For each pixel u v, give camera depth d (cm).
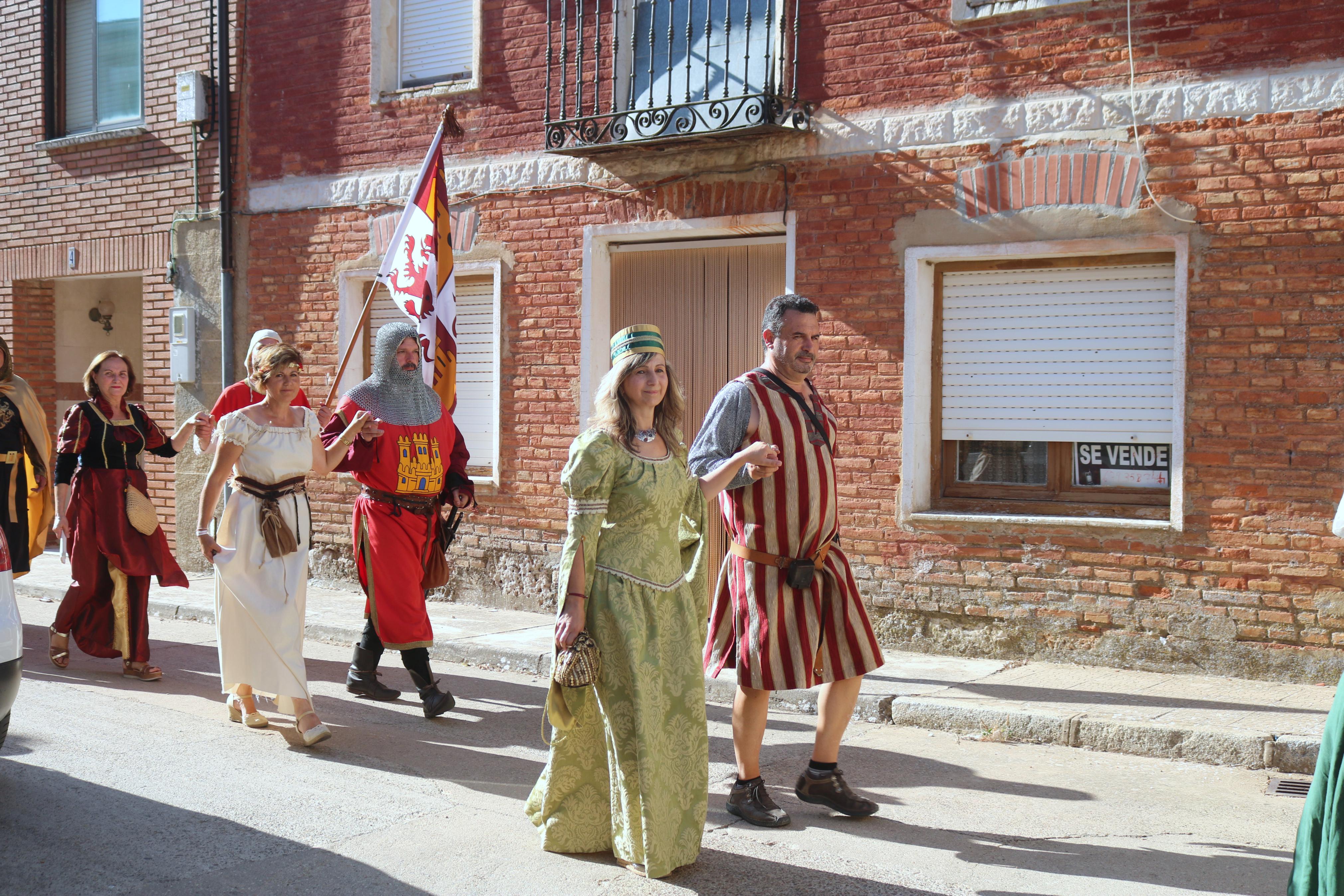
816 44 793
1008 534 733
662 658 407
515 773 527
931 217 754
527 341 922
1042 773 539
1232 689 643
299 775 514
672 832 398
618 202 876
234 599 568
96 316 1301
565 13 877
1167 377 706
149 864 403
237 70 1072
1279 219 657
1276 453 660
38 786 488
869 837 445
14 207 1241
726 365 861
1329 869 321
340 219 1021
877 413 773
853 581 470
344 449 596
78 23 1209
